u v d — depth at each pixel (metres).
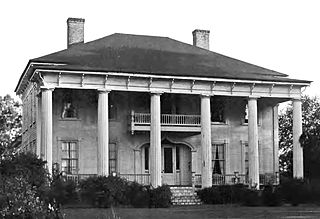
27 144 51.75
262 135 49.69
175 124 45.28
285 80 45.97
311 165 42.38
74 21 49.53
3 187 20.14
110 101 45.88
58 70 40.34
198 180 46.75
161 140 46.75
